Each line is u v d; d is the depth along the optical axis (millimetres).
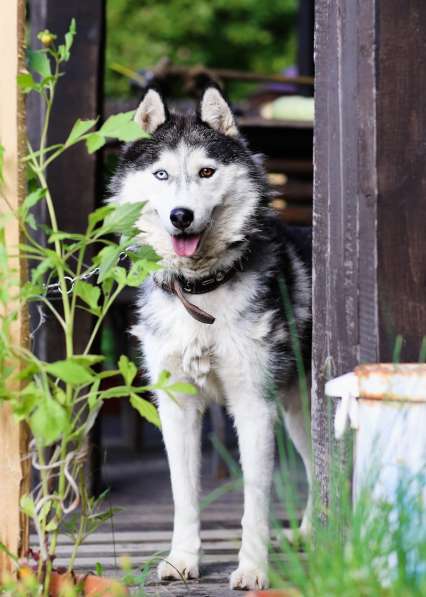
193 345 3643
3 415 2738
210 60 19031
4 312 2754
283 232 4305
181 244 3605
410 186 2896
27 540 2732
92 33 4828
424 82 2898
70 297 4703
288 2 18984
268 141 7008
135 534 4219
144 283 3840
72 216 4797
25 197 2779
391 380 2475
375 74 2887
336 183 3150
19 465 2709
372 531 2240
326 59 3219
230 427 8055
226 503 5281
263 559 3314
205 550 3934
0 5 2793
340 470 2672
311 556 2408
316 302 3305
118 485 5812
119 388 2568
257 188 3887
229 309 3646
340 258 3119
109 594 2678
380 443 2471
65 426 2400
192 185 3719
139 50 18328
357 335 3002
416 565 2182
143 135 2607
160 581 3369
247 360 3627
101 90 4902
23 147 2770
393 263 2887
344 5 3078
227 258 3701
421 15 2900
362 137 2951
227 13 19141
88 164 4801
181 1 18688
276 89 9031
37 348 5156
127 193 3893
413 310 2889
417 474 2318
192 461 3650
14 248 2750
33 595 2582
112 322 7320
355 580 2156
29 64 2885
